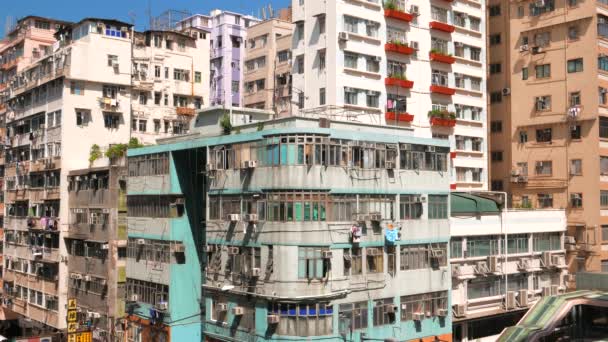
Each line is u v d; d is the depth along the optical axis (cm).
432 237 3512
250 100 6456
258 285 3117
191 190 3734
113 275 4169
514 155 5081
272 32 6312
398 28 4838
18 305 5528
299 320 3014
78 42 4909
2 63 6719
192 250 3725
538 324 3644
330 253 3030
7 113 5981
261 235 3119
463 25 5303
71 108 4894
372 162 3272
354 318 3147
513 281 4181
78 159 4903
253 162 3153
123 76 5116
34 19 6291
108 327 4184
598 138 4566
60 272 4803
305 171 3033
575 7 4756
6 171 5950
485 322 4062
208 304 3466
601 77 4650
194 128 4122
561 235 4516
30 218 5266
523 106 5041
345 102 4494
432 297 3512
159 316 3722
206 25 7550
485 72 5403
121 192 4219
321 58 4612
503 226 4094
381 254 3272
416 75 4916
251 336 3159
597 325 4125
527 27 5059
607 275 4025
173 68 5534
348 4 4575
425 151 3519
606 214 4572
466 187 5175
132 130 5238
